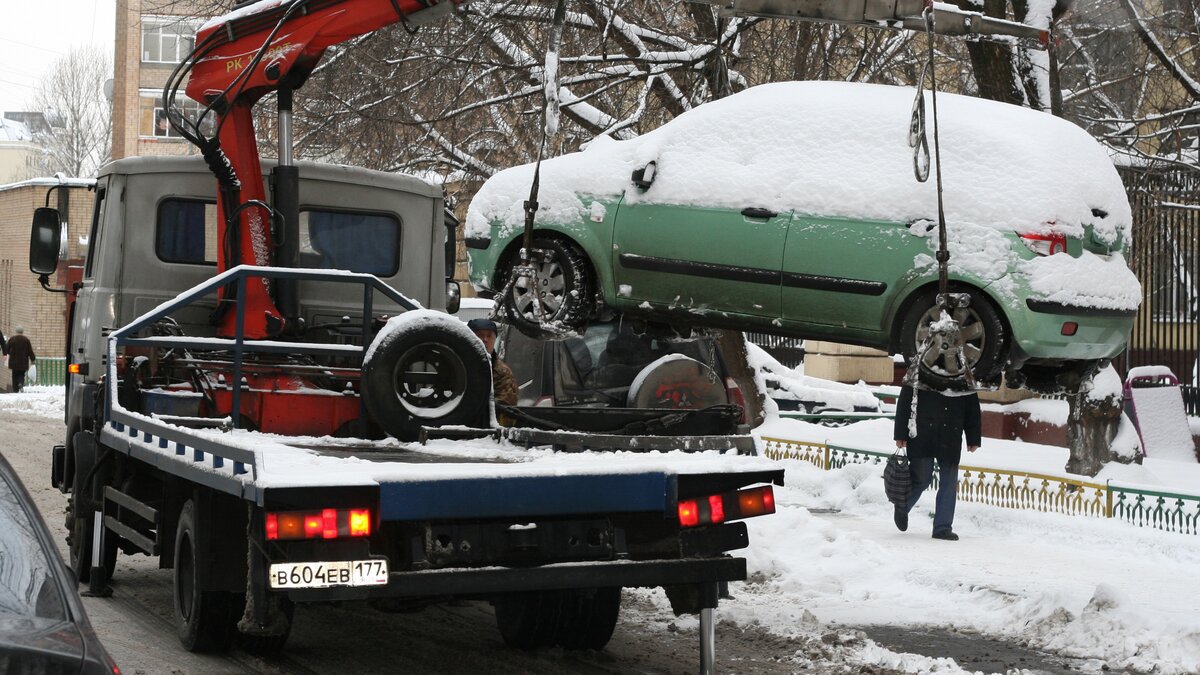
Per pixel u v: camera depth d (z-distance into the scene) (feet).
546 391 43.80
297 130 88.28
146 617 34.99
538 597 32.09
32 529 14.98
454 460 27.81
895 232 39.75
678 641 33.76
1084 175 40.45
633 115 74.18
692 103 75.87
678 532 27.09
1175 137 80.33
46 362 181.57
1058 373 43.68
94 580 37.45
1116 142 75.10
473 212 45.68
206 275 40.16
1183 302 70.85
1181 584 39.75
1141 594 38.17
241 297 32.01
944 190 39.86
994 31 35.96
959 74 87.35
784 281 40.88
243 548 29.07
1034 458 61.46
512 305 41.93
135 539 33.94
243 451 24.71
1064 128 41.60
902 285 39.55
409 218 42.73
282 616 25.57
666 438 29.96
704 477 26.86
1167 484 52.95
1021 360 39.65
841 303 40.32
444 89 85.92
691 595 27.78
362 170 41.93
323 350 32.58
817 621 35.09
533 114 82.28
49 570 14.56
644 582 26.48
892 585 40.91
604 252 43.27
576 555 26.30
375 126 87.81
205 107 41.37
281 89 39.55
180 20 103.04
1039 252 39.09
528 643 32.71
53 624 13.73
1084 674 30.37
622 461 26.94
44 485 62.23
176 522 31.60
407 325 30.60
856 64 80.33
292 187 39.47
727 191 41.63
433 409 30.66
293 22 38.96
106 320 39.42
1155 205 69.62
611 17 69.82
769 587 41.01
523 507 25.48
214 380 35.96
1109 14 83.20
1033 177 39.65
